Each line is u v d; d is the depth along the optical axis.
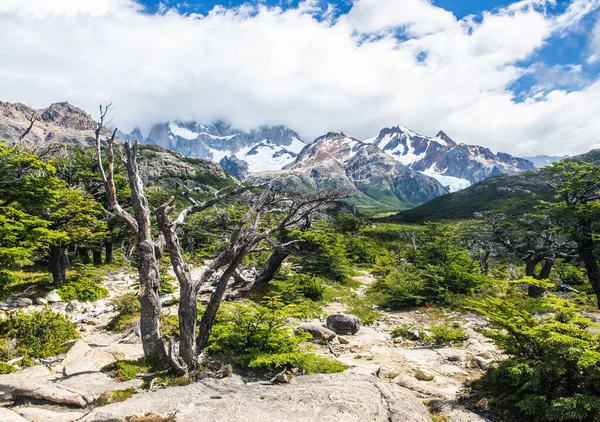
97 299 19.23
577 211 22.28
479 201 135.75
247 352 10.20
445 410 7.75
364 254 44.31
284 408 7.01
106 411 6.70
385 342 13.84
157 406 7.02
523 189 121.44
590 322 7.86
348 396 7.49
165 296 17.92
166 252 26.69
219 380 8.63
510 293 22.20
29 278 21.62
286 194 13.08
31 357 10.10
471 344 12.95
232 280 21.70
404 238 61.12
